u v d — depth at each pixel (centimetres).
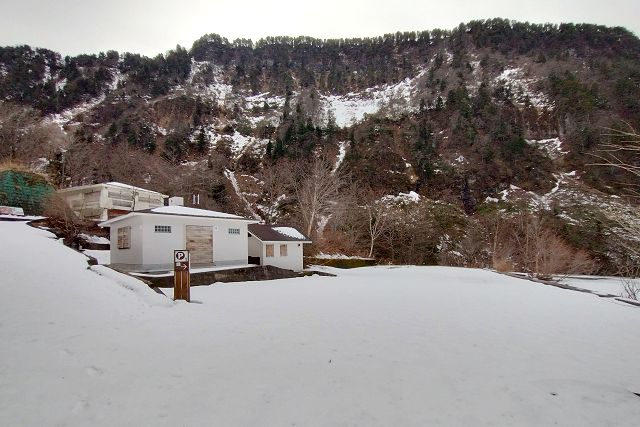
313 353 480
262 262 1962
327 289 1246
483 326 694
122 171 3972
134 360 420
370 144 5278
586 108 5228
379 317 741
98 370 383
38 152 3406
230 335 550
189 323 619
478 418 312
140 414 294
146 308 708
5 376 350
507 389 380
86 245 1920
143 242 1436
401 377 405
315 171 3381
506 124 5481
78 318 564
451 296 1138
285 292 1129
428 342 560
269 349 488
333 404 330
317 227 3459
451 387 381
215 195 3988
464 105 5941
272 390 355
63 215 2073
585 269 2620
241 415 301
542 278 2261
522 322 748
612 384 409
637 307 1082
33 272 733
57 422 276
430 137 5434
